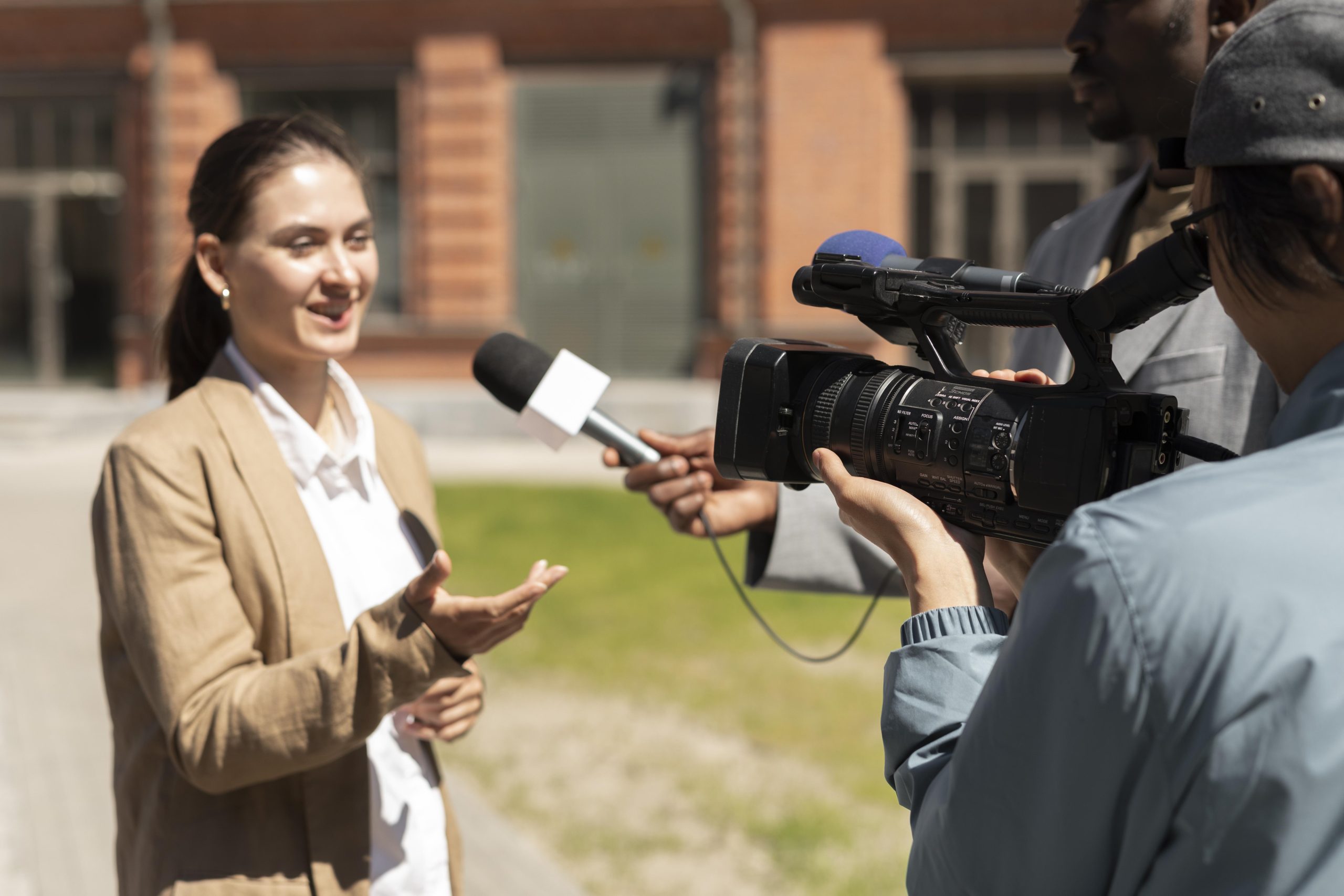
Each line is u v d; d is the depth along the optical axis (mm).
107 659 1573
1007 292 1187
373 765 1630
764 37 11930
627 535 7719
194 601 1435
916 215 12211
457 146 12289
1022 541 1136
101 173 13031
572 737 4297
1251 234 866
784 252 11992
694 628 5684
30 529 8086
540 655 5258
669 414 11820
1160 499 816
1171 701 766
